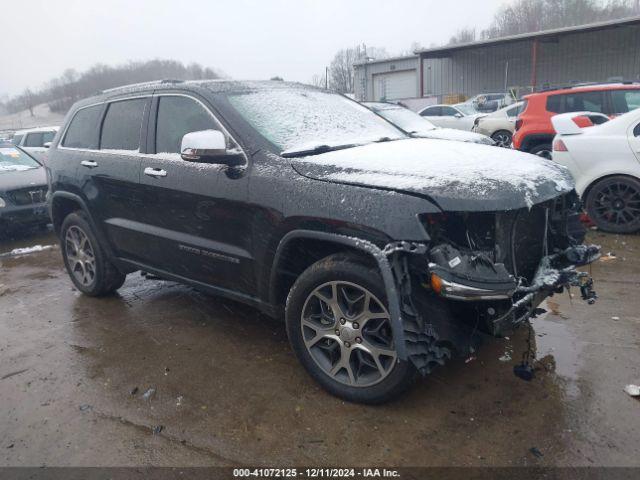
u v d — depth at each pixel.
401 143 3.86
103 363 3.74
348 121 4.18
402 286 2.72
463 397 3.08
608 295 4.44
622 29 26.89
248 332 4.11
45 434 2.96
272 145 3.37
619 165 6.18
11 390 3.45
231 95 3.75
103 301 4.97
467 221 2.81
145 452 2.76
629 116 6.23
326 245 3.16
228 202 3.39
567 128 6.70
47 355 3.91
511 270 2.94
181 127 3.84
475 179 2.84
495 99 26.94
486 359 3.48
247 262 3.42
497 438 2.71
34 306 4.96
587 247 3.30
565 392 3.07
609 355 3.46
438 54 31.97
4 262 6.75
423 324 2.76
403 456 2.63
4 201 7.64
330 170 3.05
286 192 3.11
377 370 3.01
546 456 2.57
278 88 4.20
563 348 3.58
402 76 34.94
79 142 4.85
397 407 3.02
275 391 3.25
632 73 27.16
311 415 2.99
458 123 18.06
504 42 29.12
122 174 4.17
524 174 3.08
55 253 7.08
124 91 4.48
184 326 4.28
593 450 2.58
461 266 2.65
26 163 8.99
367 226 2.75
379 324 2.91
